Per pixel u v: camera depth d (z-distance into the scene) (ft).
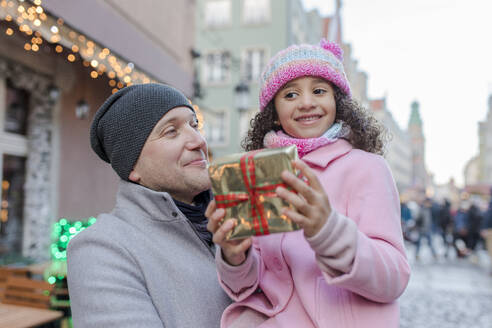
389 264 3.02
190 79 24.98
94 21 13.57
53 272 11.16
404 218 44.96
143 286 3.65
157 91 4.16
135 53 16.75
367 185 3.52
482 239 35.50
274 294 3.54
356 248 2.86
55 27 11.44
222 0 58.65
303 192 2.68
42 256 17.30
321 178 3.68
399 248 3.25
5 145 17.44
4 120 17.62
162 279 3.75
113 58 14.82
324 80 4.06
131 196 4.12
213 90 57.93
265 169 2.81
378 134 4.44
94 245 3.70
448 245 37.29
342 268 2.84
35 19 10.64
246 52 57.67
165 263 3.82
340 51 4.40
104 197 23.81
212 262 4.18
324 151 3.86
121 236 3.80
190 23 26.84
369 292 2.97
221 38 58.23
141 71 17.51
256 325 3.51
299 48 4.11
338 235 2.79
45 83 19.02
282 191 2.69
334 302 3.25
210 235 4.44
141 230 3.96
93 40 13.50
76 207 21.33
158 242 3.93
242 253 3.21
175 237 4.07
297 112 4.02
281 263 3.59
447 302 19.02
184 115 4.22
